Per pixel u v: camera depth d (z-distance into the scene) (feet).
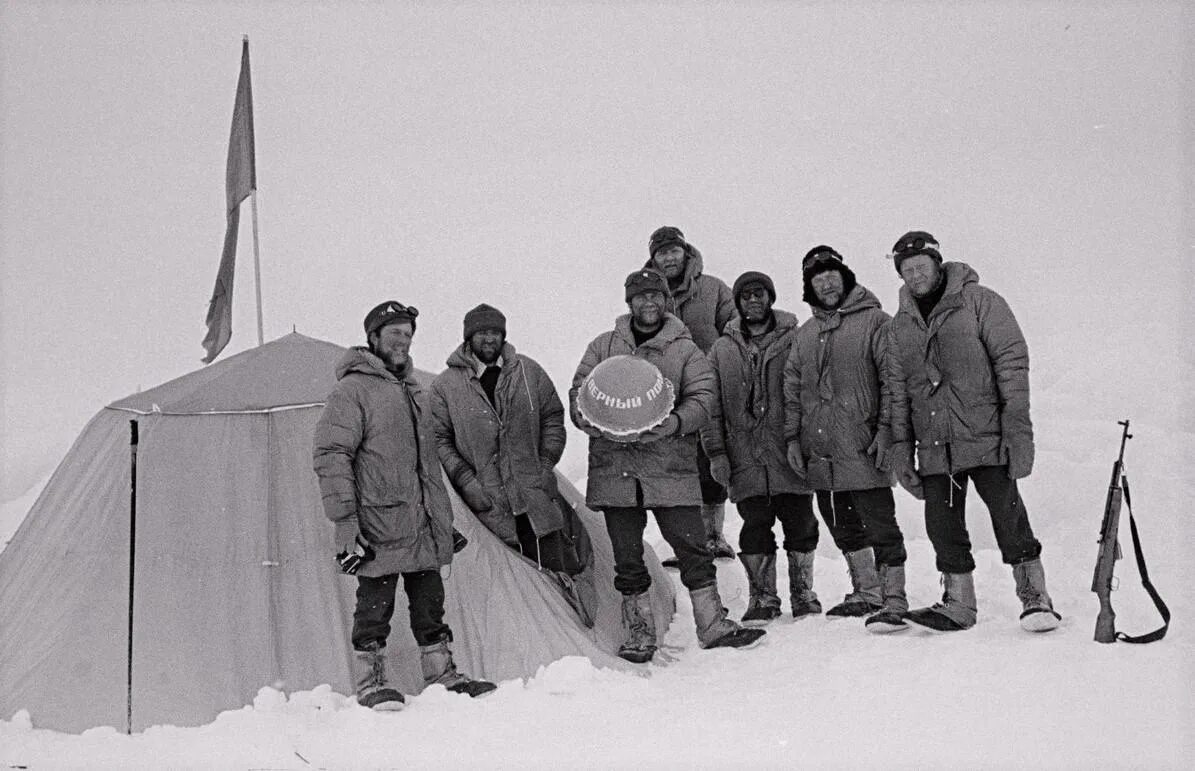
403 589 21.72
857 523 24.97
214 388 22.86
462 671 21.15
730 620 23.52
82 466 23.17
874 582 24.98
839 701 18.83
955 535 22.74
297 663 20.31
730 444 25.25
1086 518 29.86
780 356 25.12
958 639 21.85
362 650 20.07
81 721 19.62
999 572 26.91
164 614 20.62
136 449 20.42
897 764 15.87
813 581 28.25
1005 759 15.76
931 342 22.68
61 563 21.63
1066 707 17.54
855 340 24.03
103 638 20.48
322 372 23.36
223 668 20.13
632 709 19.13
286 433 21.91
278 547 21.02
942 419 22.50
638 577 23.04
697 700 19.58
